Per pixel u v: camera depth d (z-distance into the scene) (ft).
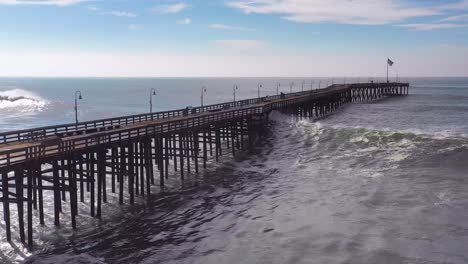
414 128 196.75
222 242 66.64
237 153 132.87
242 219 76.54
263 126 154.71
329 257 58.95
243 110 141.59
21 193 65.62
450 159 107.96
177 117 137.59
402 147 122.72
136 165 92.07
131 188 86.33
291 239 65.82
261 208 82.12
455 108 308.40
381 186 91.30
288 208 81.05
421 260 57.06
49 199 89.15
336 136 141.49
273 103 169.68
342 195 86.89
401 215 73.56
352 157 118.93
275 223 73.36
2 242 66.23
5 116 307.78
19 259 61.21
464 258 57.47
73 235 70.33
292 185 97.14
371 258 58.03
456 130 188.55
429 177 96.07
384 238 64.28
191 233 71.10
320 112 247.09
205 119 117.08
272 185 98.07
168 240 68.44
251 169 114.11
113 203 86.89
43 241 67.46
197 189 96.78
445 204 78.02
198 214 80.33
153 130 96.22
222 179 104.73
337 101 299.38
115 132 83.82
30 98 461.78
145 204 86.69
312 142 138.92
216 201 87.86
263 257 60.29
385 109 299.79
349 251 60.39
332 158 120.06
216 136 122.83
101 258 62.08
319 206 80.89
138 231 72.38
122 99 534.78
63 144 72.28
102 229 73.26
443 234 65.16
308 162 118.11
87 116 314.55
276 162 120.67
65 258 61.67
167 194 93.30
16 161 64.49
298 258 59.21
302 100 206.69
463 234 64.95
